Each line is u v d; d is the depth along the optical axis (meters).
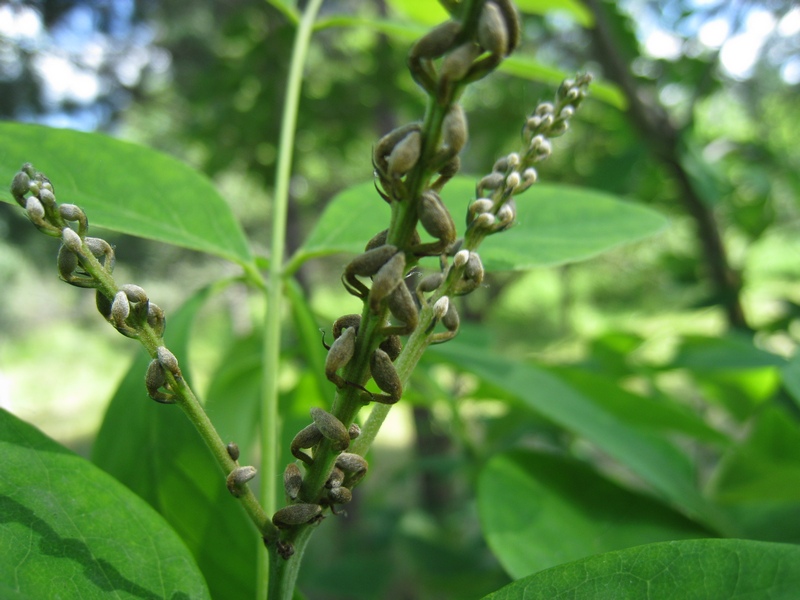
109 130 1.09
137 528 0.13
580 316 1.37
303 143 0.82
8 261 1.71
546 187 0.20
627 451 0.22
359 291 0.09
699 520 0.20
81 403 2.29
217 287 0.20
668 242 0.93
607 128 0.65
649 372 0.37
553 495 0.20
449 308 0.10
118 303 0.10
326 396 0.21
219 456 0.10
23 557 0.11
